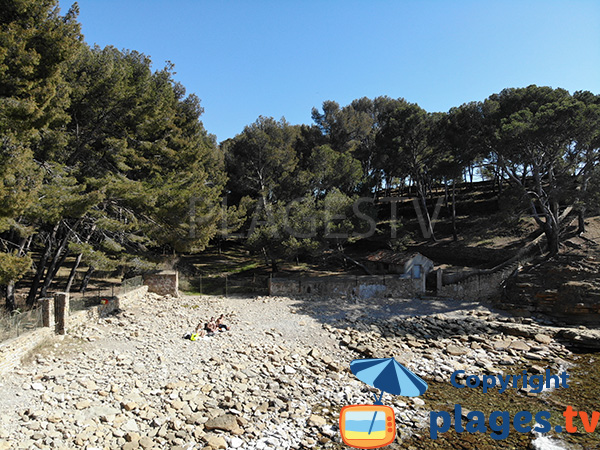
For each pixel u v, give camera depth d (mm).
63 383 14328
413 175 48062
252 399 14609
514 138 31281
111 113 24672
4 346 14578
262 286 36469
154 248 46406
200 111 37781
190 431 12227
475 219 48781
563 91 34656
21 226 16688
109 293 27453
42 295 23250
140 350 18344
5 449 10523
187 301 29828
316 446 11969
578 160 33562
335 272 41375
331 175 43875
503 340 23219
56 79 18359
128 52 27094
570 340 22953
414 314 28781
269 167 45500
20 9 17062
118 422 12336
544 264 32188
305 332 23406
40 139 20203
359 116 56594
